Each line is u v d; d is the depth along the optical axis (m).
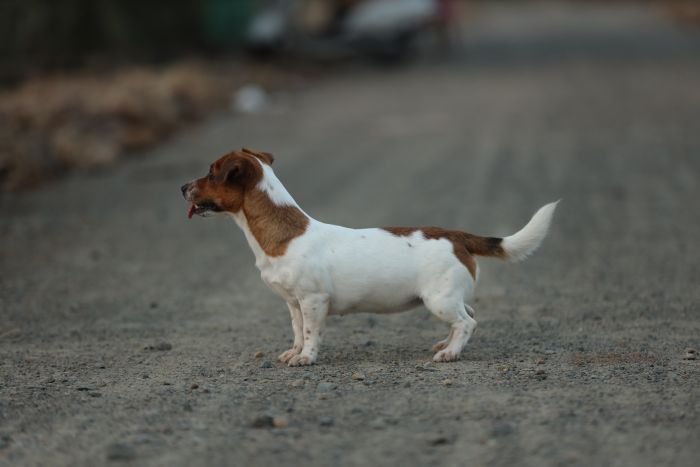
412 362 8.70
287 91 31.67
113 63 32.16
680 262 12.70
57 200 18.19
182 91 27.78
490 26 57.75
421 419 7.02
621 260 12.95
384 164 20.31
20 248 14.63
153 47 34.62
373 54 37.19
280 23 35.50
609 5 77.56
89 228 15.90
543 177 18.53
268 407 7.39
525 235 8.67
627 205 16.20
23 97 24.34
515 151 21.27
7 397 7.88
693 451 6.33
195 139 24.06
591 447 6.43
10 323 10.74
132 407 7.50
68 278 12.84
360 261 8.41
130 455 6.43
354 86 32.69
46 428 7.07
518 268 12.84
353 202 16.78
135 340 9.90
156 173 20.30
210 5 35.94
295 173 19.61
